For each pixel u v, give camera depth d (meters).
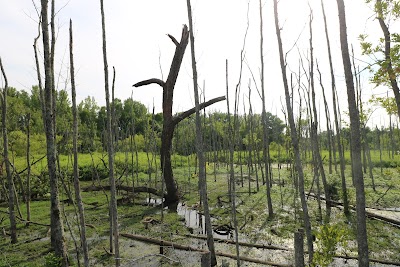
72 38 7.57
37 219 14.48
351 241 11.04
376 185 20.78
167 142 17.20
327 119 18.75
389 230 12.15
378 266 9.20
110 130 8.01
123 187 18.73
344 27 5.98
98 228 13.23
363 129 19.95
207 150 34.09
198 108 9.36
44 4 7.84
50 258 8.06
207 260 6.37
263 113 13.40
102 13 7.59
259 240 11.59
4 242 11.55
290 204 16.67
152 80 16.69
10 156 23.64
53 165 8.17
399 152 13.66
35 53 9.17
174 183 17.94
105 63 7.84
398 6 7.24
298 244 6.59
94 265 9.67
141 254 10.56
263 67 12.34
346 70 5.96
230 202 16.66
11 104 24.52
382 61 6.51
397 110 8.19
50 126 8.06
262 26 10.85
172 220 14.51
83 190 19.83
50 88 8.00
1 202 17.59
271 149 43.34
